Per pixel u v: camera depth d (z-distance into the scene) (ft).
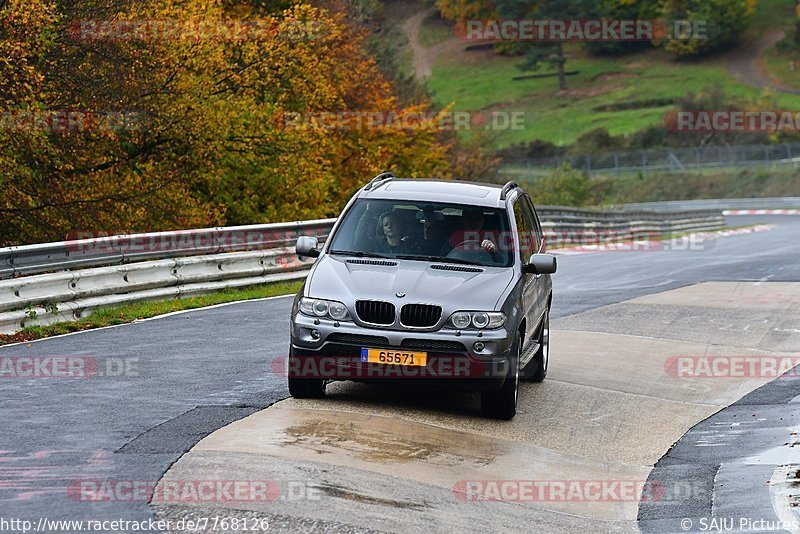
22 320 115.96
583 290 181.78
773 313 153.07
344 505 60.29
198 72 252.01
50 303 121.90
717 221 440.04
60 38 212.84
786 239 337.31
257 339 117.60
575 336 131.85
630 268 224.12
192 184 262.67
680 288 183.93
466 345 80.64
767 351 125.80
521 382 102.94
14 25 192.44
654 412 94.58
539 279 97.30
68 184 225.97
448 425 82.43
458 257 88.48
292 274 179.32
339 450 72.08
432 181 99.09
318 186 285.02
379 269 85.66
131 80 222.89
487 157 533.96
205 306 143.74
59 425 75.41
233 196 279.49
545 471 73.41
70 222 223.10
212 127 246.27
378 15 514.27
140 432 74.23
